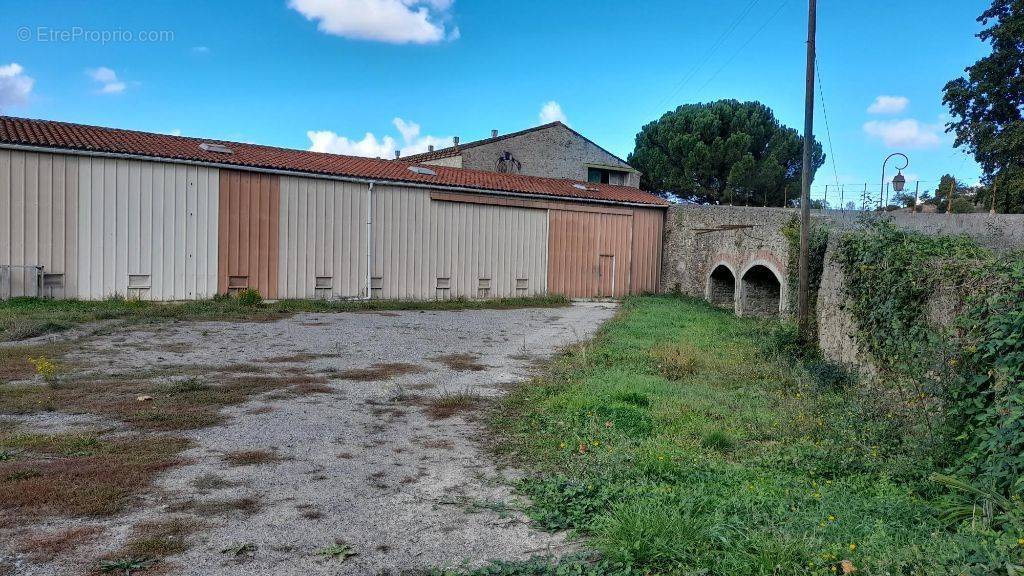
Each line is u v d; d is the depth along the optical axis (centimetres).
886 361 774
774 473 521
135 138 1633
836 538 365
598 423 645
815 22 1138
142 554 364
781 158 3481
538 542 399
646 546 359
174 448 549
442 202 1991
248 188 1661
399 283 1916
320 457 546
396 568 364
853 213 1614
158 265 1548
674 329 1427
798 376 908
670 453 544
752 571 337
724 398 792
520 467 537
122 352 964
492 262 2103
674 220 2391
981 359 531
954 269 645
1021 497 416
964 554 328
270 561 365
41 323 1105
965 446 521
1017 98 2019
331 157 1972
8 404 660
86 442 549
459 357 1055
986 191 1975
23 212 1395
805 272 1153
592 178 3047
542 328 1468
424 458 555
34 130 1479
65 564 349
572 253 2264
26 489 443
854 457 548
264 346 1073
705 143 3538
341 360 983
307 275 1756
